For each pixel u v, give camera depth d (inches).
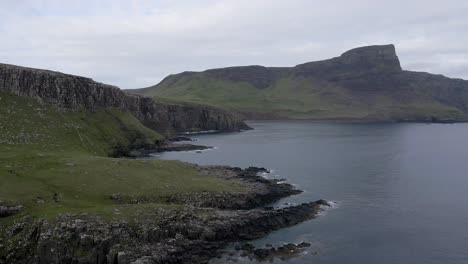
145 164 3949.3
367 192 4087.1
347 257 2610.7
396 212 3449.8
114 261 2388.0
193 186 3503.9
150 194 3206.2
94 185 3223.4
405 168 5383.9
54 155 3946.9
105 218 2581.2
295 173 5002.5
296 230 3019.2
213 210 3041.3
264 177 4680.1
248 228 2923.2
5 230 2500.0
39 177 3223.4
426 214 3403.1
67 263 2364.7
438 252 2687.0
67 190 3070.9
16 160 3572.8
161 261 2420.0
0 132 4621.1
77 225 2464.3
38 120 5280.5
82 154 4480.8
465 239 2883.9
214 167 4564.5
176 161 4350.4
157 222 2682.1
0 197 2743.6
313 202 3624.5
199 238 2723.9
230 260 2539.4
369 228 3080.7
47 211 2618.1
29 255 2385.6
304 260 2561.5
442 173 5044.3
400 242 2837.1
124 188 3245.6
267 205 3577.8
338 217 3307.1
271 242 2805.1
